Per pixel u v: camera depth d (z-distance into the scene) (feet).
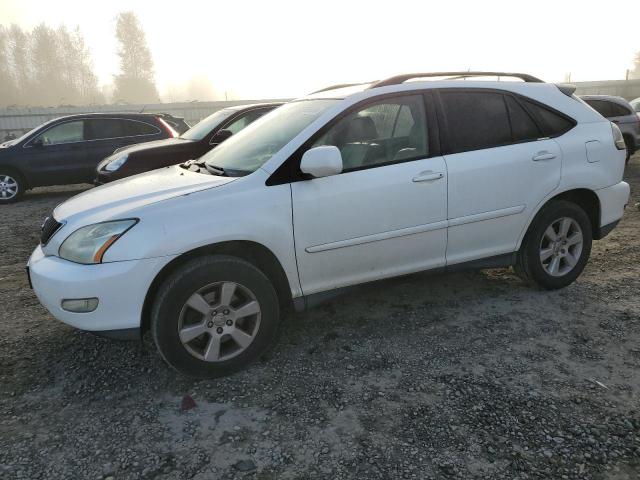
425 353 10.78
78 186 39.11
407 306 13.12
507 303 13.07
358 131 11.02
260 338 10.25
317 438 8.28
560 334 11.38
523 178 12.28
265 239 9.96
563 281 13.52
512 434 8.20
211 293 9.80
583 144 13.09
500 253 12.62
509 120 12.46
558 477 7.32
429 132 11.57
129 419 8.91
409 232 11.25
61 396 9.68
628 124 35.58
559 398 9.08
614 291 13.61
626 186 14.05
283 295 10.77
